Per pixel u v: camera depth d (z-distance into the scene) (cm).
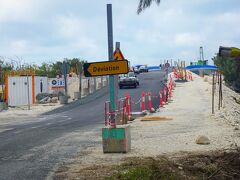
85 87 5447
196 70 9312
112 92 1317
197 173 917
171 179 855
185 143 1378
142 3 1323
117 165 1021
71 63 7050
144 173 859
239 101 4694
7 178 918
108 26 1398
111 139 1213
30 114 3459
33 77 4647
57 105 4184
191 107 3039
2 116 3338
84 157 1168
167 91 3822
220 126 1878
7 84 4438
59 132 1889
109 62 1229
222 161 979
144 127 1919
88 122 2409
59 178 908
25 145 1473
